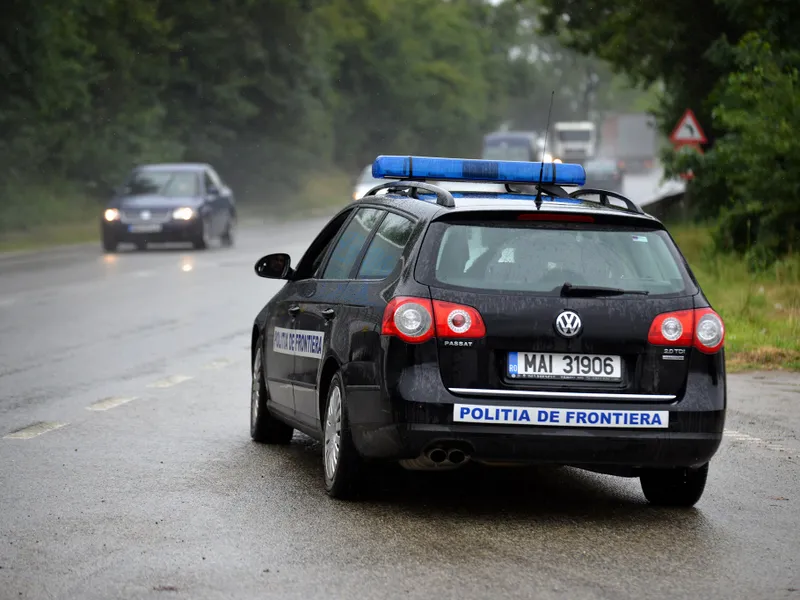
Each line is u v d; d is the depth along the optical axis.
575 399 23.44
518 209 24.19
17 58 143.88
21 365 45.19
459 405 23.23
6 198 140.00
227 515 23.98
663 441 23.61
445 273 23.80
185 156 195.00
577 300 23.67
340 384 25.19
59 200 146.62
